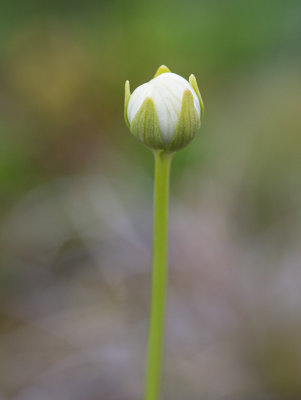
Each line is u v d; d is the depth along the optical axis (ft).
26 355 0.71
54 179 0.87
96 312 0.75
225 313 0.74
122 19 0.99
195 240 0.80
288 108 0.93
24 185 0.86
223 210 0.84
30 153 0.88
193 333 0.73
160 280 0.50
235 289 0.76
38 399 0.68
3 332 0.74
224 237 0.82
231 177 0.88
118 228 0.82
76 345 0.72
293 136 0.91
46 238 0.82
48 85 0.93
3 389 0.69
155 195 0.49
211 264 0.78
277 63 0.97
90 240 0.81
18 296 0.77
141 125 0.47
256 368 0.70
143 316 0.75
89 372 0.70
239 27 0.98
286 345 0.70
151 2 0.99
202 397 0.68
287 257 0.79
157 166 0.49
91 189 0.85
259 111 0.95
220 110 0.95
